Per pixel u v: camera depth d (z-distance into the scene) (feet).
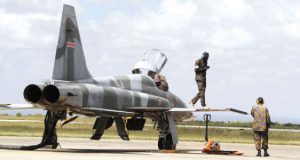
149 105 78.28
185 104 88.22
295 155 78.23
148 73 83.61
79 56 70.13
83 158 56.85
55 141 71.05
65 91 66.03
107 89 72.18
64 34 68.39
